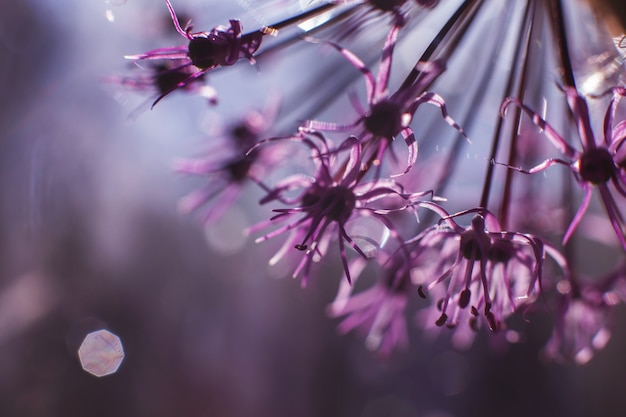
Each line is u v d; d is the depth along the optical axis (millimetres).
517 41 128
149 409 350
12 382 335
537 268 114
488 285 120
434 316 143
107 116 302
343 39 126
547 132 113
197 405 355
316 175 119
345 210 116
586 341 143
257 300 365
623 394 334
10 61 291
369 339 147
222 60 117
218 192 152
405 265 124
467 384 349
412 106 114
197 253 359
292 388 363
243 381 362
